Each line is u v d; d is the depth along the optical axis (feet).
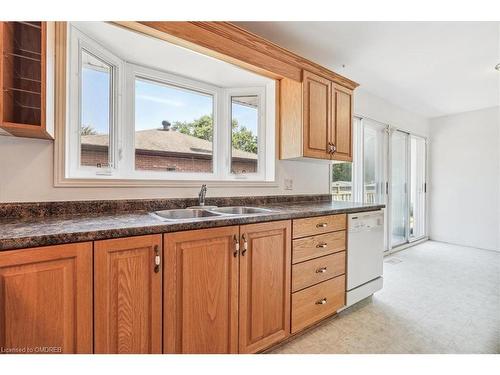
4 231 3.29
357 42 7.47
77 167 5.40
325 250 6.44
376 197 12.60
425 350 5.53
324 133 7.94
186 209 6.16
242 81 8.04
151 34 5.43
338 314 7.06
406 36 7.15
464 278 9.83
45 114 3.90
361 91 11.35
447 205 15.42
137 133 6.84
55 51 4.71
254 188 7.84
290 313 5.70
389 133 13.01
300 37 7.18
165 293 3.94
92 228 3.51
